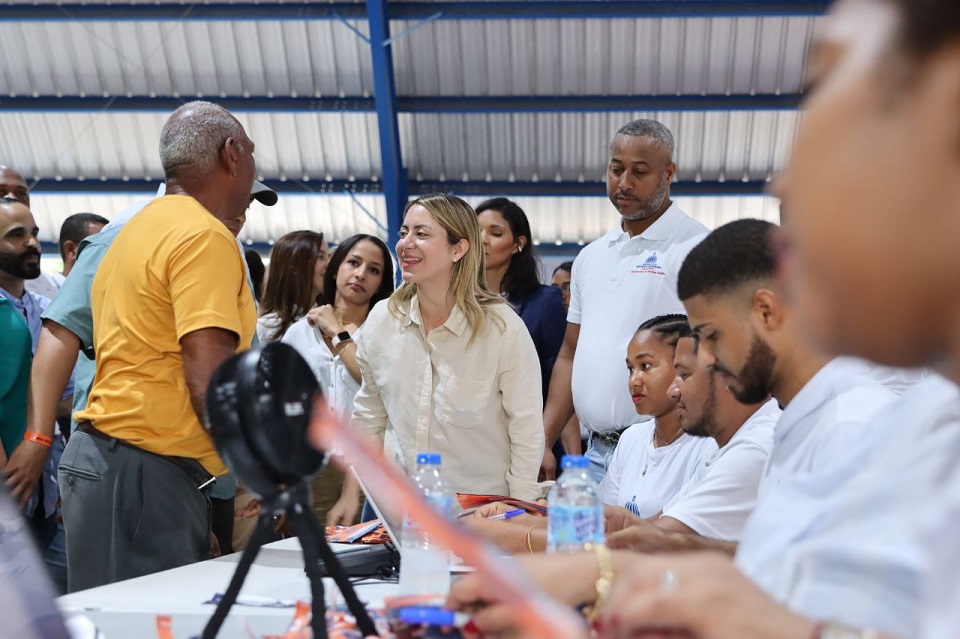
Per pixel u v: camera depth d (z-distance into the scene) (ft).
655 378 7.62
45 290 15.66
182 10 29.58
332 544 6.25
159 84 31.32
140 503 7.12
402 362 8.96
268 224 33.17
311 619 3.31
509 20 29.40
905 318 1.49
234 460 3.09
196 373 6.84
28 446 8.16
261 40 30.30
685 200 32.12
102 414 7.18
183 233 7.07
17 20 29.84
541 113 30.94
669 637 2.23
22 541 2.29
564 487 4.68
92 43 30.68
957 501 1.91
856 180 1.47
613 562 3.35
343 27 29.78
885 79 1.47
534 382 8.95
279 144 32.12
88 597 4.67
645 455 7.90
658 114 30.71
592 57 29.94
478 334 8.81
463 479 8.87
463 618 3.37
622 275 10.26
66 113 31.68
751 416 5.84
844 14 1.62
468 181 32.22
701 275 4.44
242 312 7.58
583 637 1.61
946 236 1.43
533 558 3.47
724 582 2.26
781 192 1.65
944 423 2.33
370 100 31.04
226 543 8.26
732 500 5.48
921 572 2.09
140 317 7.09
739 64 29.71
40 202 33.12
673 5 28.40
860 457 2.63
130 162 32.65
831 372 4.13
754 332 4.34
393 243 30.83
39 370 8.22
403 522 4.97
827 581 2.28
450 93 30.76
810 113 1.56
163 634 3.88
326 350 11.79
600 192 31.89
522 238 12.63
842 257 1.49
